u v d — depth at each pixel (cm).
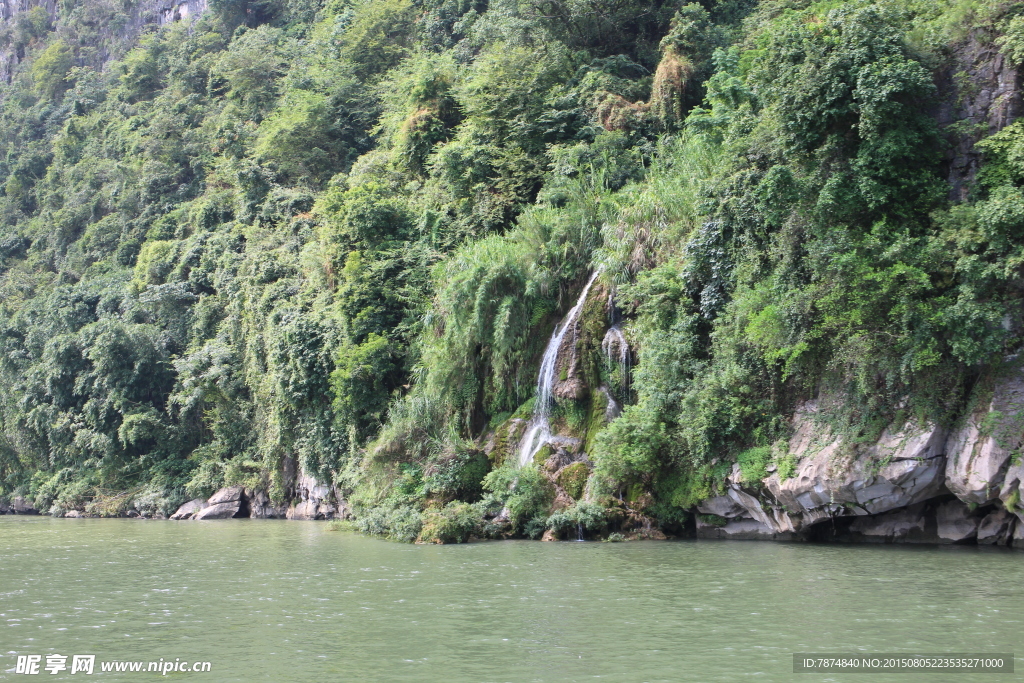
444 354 2784
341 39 6144
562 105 3388
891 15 1981
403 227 3472
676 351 2211
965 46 1948
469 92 3519
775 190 2009
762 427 2047
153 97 8588
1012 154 1764
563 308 2772
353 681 959
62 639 1183
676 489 2189
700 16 3584
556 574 1623
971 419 1725
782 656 1012
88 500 4459
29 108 10512
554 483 2328
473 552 1988
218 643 1148
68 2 11894
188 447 4541
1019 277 1731
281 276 4353
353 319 3259
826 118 1978
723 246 2228
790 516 1977
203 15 9456
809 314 1916
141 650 1116
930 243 1794
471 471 2522
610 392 2491
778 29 2127
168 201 6594
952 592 1349
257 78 6550
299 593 1508
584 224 2786
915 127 1912
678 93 3281
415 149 3725
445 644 1109
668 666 983
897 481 1773
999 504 1773
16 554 2256
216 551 2242
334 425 3366
